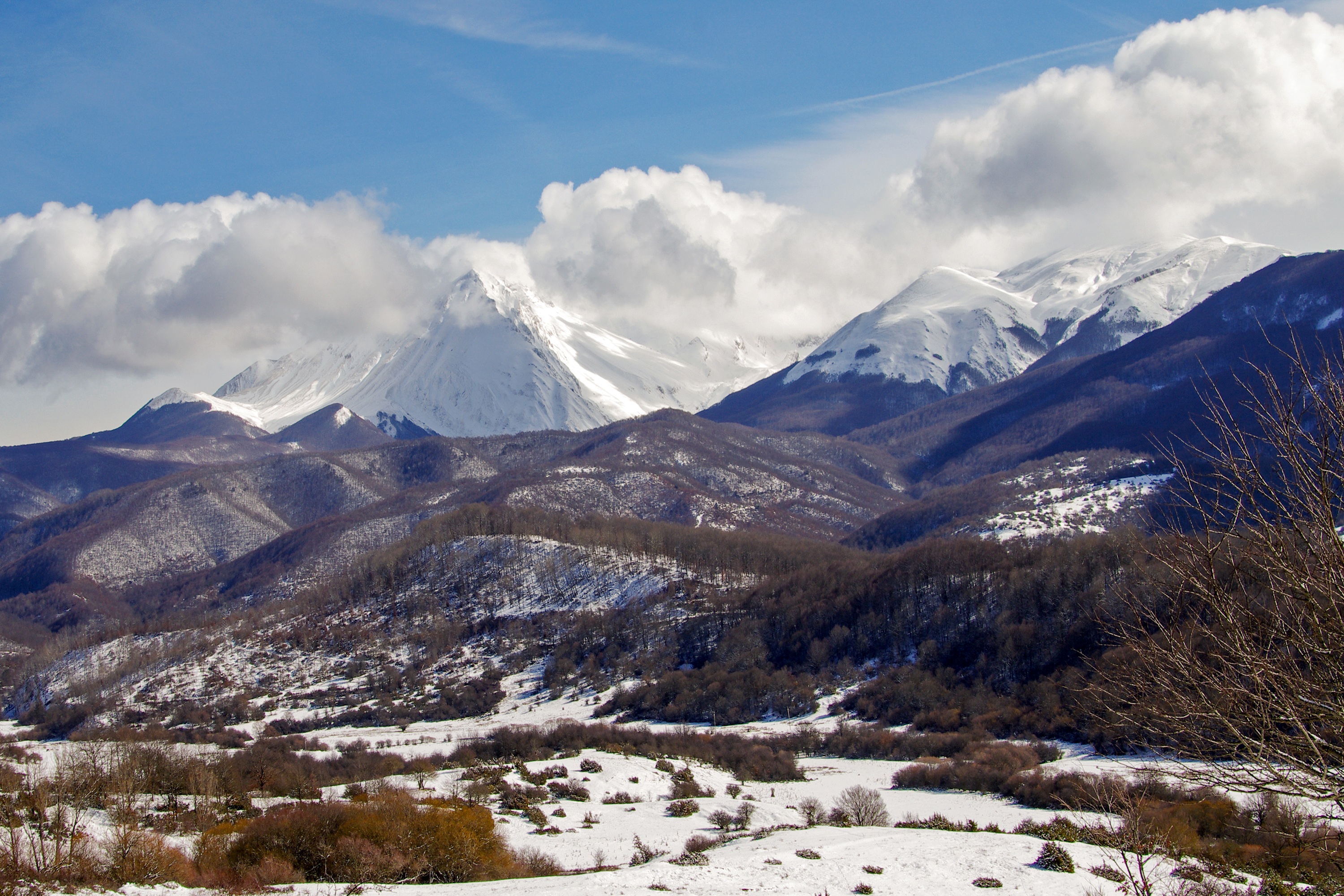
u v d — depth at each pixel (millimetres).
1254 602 18438
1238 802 49156
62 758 71875
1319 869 36000
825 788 89812
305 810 48125
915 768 89188
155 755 74250
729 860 47344
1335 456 17234
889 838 53031
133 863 38812
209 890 38688
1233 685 18516
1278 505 17875
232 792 71062
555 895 38438
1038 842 49000
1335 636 17500
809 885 40500
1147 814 46938
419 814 49281
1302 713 18188
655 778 90562
